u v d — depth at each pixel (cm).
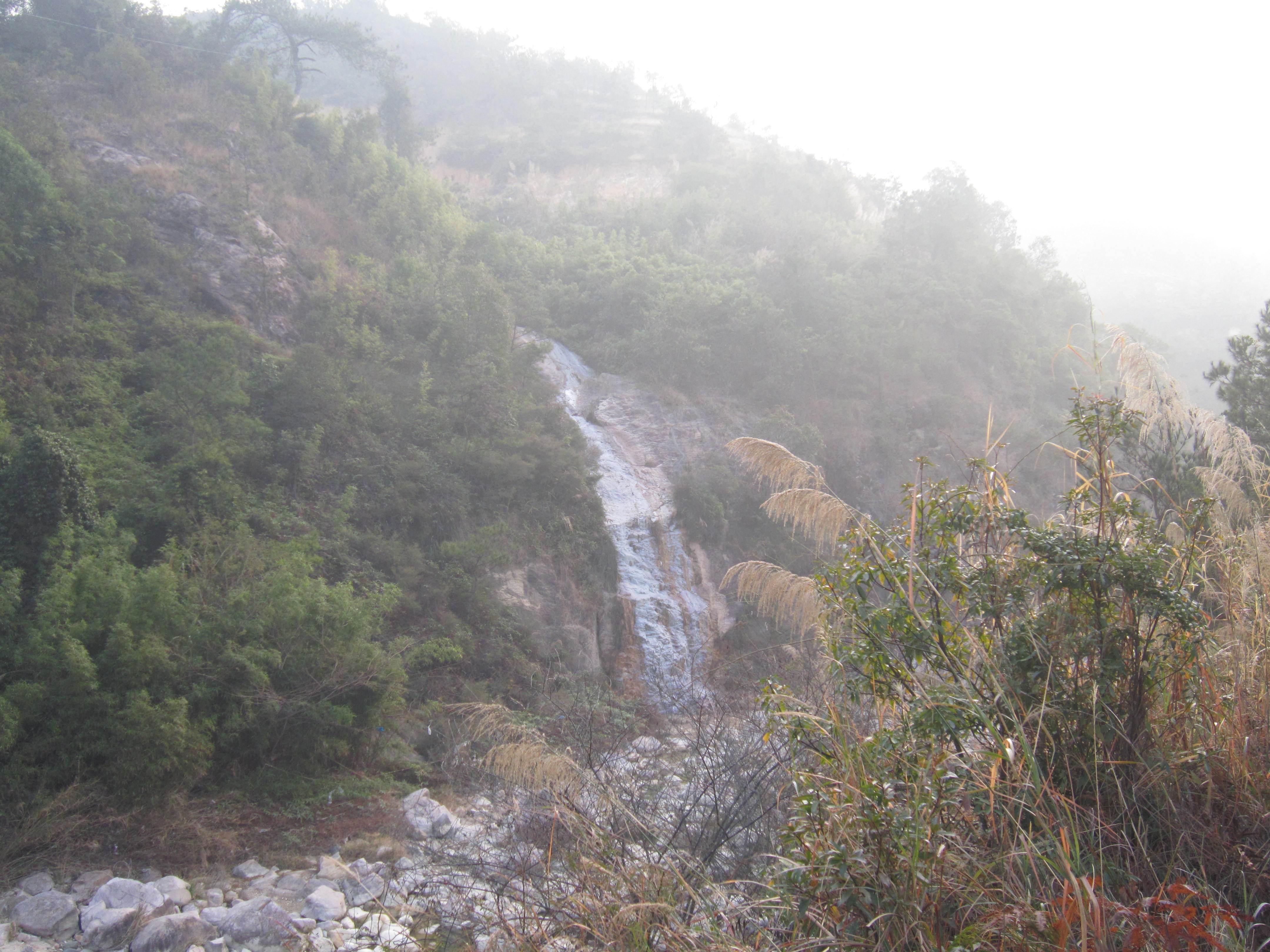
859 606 461
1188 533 494
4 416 1405
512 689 1576
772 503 522
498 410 2256
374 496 1806
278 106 3200
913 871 316
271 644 1110
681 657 2075
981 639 449
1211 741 411
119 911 692
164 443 1555
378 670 1153
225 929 696
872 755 381
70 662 866
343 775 1084
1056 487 2803
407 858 849
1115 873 353
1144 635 451
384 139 4503
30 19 3002
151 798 872
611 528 2316
